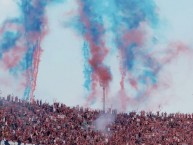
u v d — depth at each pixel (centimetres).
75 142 8350
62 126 8694
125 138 9081
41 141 7962
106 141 8756
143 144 9050
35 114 8750
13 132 7800
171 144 9231
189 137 9512
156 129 9594
